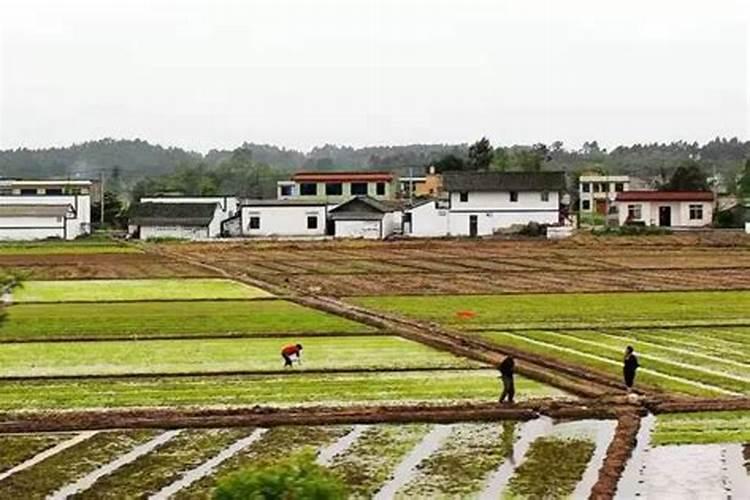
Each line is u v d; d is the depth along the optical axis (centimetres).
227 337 7481
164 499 3791
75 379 6006
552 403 5209
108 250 17725
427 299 9869
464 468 4172
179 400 5431
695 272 12550
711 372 6056
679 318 8362
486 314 8681
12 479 4062
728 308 8988
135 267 13988
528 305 9319
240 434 4775
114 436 4747
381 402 5331
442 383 5822
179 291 10762
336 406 5231
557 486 3919
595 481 3978
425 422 4969
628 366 5522
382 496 3816
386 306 9294
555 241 18462
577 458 4303
